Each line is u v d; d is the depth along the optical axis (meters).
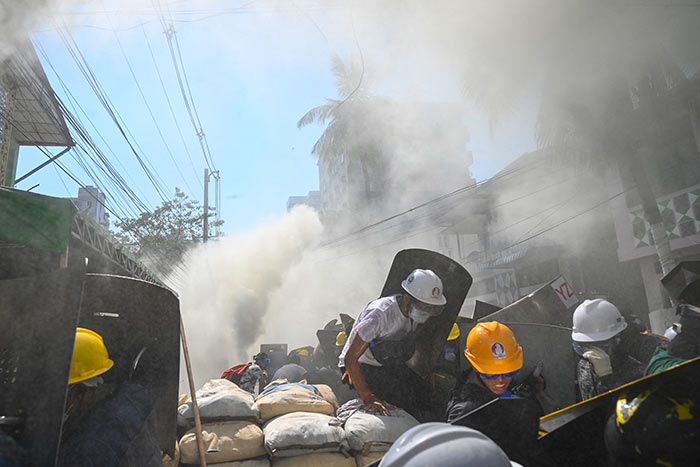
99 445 1.77
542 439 1.41
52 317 1.76
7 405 1.67
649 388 1.20
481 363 2.28
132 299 2.63
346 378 3.34
